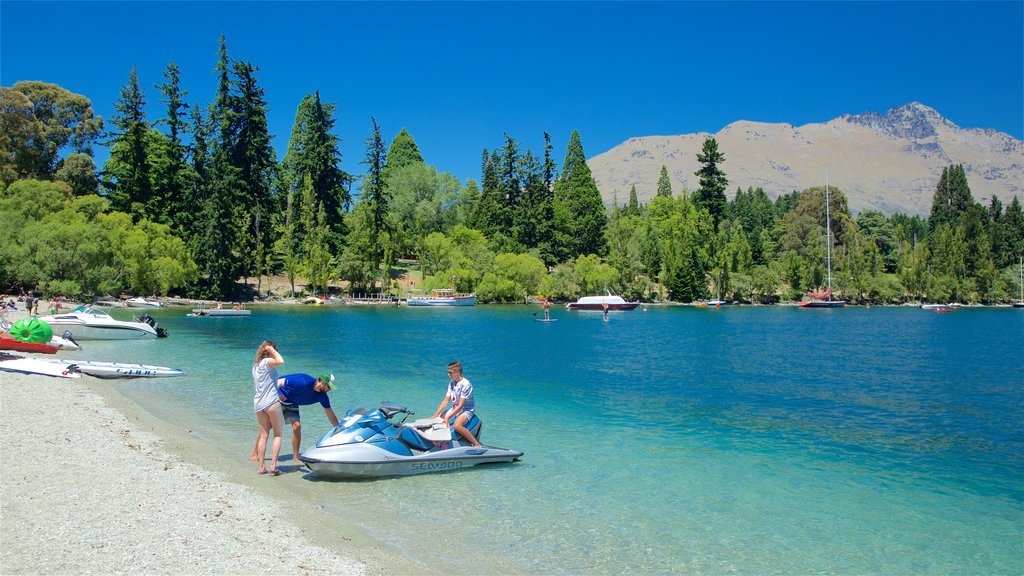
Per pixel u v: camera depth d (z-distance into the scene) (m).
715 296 130.75
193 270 82.38
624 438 17.48
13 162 79.25
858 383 29.23
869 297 139.88
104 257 69.44
